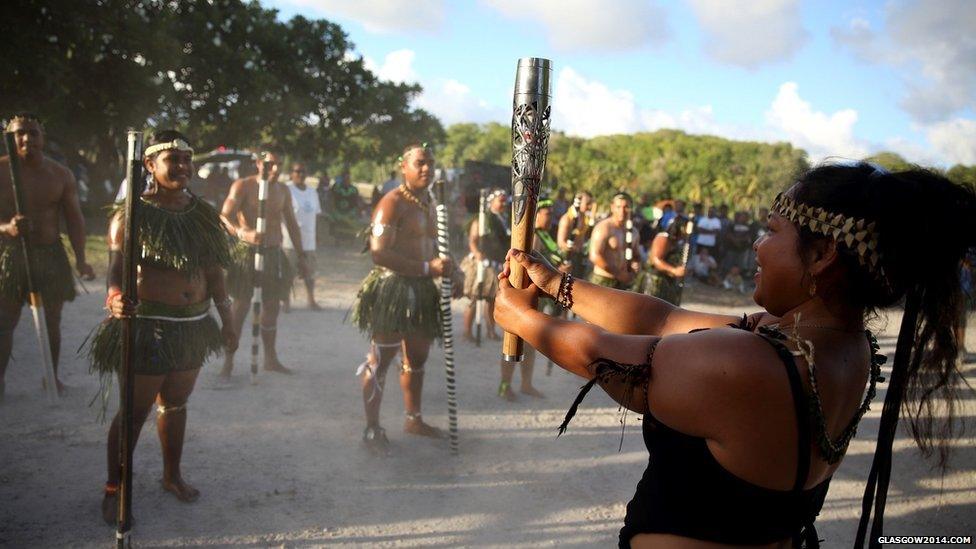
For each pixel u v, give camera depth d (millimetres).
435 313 4578
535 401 6004
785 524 1180
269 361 6199
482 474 4309
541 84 1479
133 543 3248
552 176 44438
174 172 3471
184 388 3602
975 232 1168
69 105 15711
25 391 5219
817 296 1225
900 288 1189
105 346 3525
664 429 1212
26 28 13594
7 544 3168
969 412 6016
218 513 3586
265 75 20234
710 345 1149
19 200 4797
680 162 57219
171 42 16812
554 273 1576
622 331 1583
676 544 1189
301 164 8914
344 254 15484
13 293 4938
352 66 23062
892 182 1159
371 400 4480
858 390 1237
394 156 24609
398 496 3918
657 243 7449
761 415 1110
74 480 3850
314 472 4156
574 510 3883
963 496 4477
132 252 2795
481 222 7203
